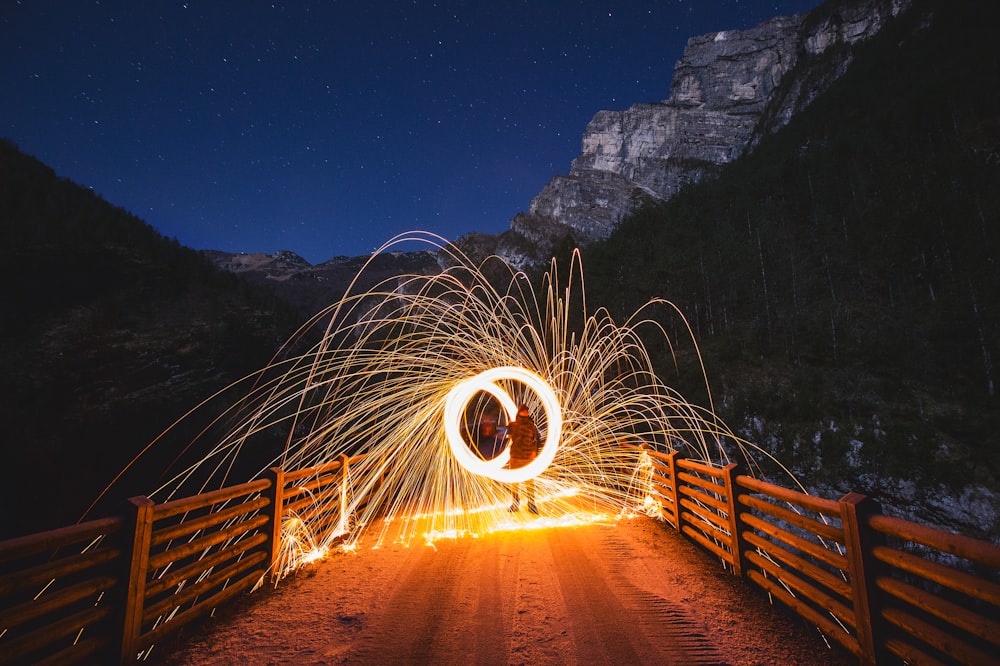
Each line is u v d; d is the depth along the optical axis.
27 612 1.97
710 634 2.89
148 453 31.56
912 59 94.69
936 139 66.81
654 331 42.22
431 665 2.56
